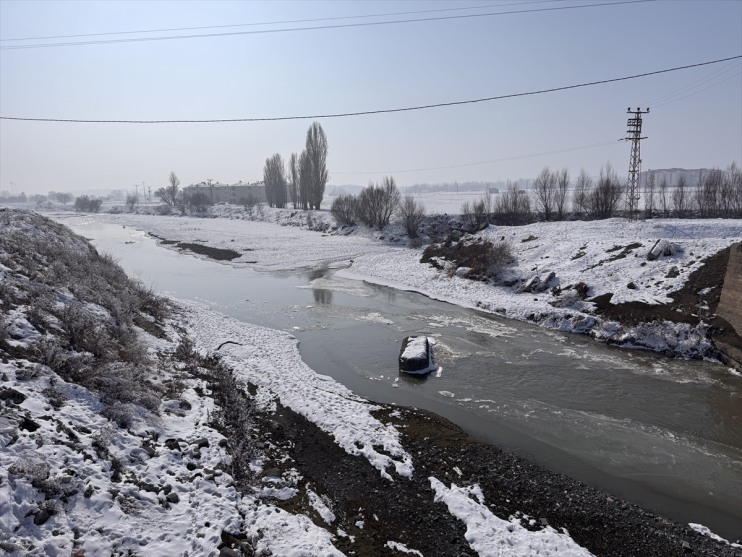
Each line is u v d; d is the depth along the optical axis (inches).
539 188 2428.6
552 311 948.6
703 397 605.0
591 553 334.3
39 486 271.6
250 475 390.3
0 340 406.3
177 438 398.6
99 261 1018.7
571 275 1087.6
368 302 1127.6
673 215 1891.0
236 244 2095.2
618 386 638.5
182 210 4340.6
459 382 649.0
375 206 2331.4
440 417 538.3
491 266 1256.8
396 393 611.8
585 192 2347.4
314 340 827.4
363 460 435.8
